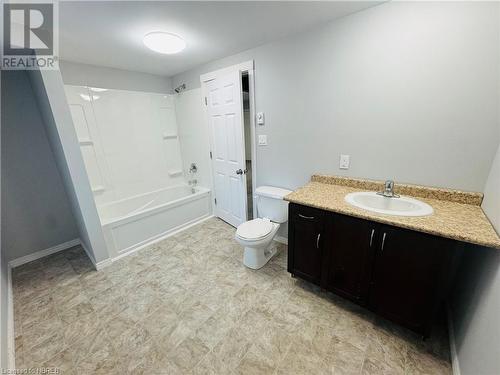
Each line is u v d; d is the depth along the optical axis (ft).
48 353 4.67
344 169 6.50
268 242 7.06
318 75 6.32
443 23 4.43
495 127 4.33
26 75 7.59
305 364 4.28
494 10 3.98
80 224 7.86
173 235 9.56
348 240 4.98
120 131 9.91
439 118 4.83
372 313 5.37
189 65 9.36
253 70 7.65
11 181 7.64
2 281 5.94
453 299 5.09
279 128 7.59
